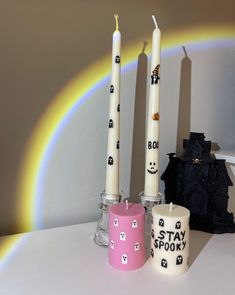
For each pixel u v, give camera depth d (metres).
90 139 0.67
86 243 0.60
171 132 0.74
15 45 0.58
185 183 0.68
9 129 0.60
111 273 0.51
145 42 0.69
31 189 0.63
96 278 0.49
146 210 0.60
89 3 0.63
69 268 0.52
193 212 0.67
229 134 0.81
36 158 0.63
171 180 0.69
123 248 0.51
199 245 0.61
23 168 0.62
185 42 0.73
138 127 0.71
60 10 0.60
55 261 0.54
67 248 0.58
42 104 0.62
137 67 0.69
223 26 0.77
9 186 0.62
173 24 0.71
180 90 0.74
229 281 0.50
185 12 0.72
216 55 0.77
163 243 0.51
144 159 0.72
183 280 0.50
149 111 0.61
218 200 0.67
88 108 0.66
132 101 0.69
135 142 0.71
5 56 0.58
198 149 0.67
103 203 0.61
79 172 0.67
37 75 0.60
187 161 0.67
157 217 0.52
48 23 0.60
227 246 0.61
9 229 0.63
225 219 0.66
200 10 0.73
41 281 0.48
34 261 0.54
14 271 0.51
